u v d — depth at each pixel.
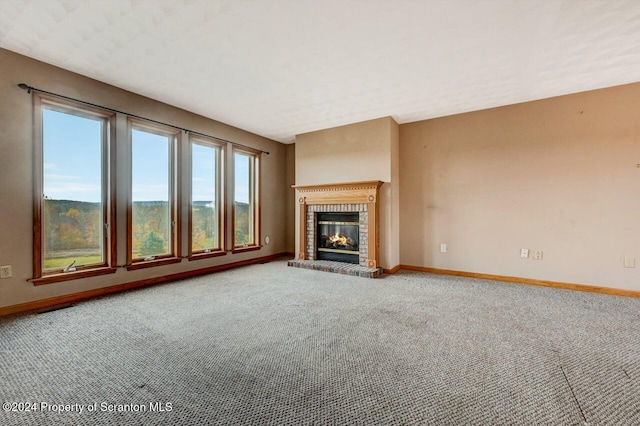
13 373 1.73
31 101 2.83
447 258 4.48
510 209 4.03
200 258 4.45
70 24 2.33
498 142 4.11
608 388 1.61
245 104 4.05
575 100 3.63
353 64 2.95
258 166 5.64
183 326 2.44
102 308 2.88
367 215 4.61
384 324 2.49
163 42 2.58
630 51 2.68
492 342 2.15
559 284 3.72
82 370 1.77
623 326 2.45
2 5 2.11
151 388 1.60
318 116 4.54
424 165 4.66
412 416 1.38
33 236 2.85
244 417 1.37
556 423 1.34
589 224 3.56
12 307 2.71
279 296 3.30
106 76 3.22
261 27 2.36
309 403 1.47
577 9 2.13
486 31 2.39
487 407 1.45
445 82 3.35
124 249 3.54
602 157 3.50
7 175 2.70
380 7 2.11
